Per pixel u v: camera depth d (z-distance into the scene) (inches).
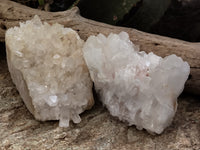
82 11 11.0
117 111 7.4
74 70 7.4
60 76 7.2
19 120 7.5
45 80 7.2
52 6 11.8
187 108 8.1
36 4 11.4
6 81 8.9
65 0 12.1
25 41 7.8
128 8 10.5
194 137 7.0
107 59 7.4
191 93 8.5
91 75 7.6
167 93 6.8
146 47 8.7
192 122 7.5
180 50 8.4
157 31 12.8
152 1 10.9
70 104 7.2
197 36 12.8
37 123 7.4
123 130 7.2
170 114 6.8
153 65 7.2
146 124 7.0
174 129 7.3
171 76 6.8
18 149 6.6
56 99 7.0
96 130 7.2
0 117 7.5
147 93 6.9
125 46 7.4
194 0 12.9
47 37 7.7
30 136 7.0
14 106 7.9
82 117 7.6
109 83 7.3
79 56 7.7
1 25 9.5
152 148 6.7
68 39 8.0
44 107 7.1
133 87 6.9
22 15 9.4
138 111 7.1
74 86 7.4
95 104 8.1
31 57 7.5
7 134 7.0
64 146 6.7
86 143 6.8
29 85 7.1
